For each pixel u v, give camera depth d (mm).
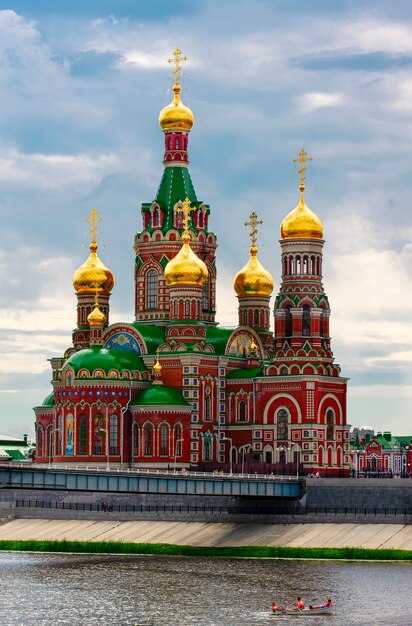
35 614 150250
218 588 167000
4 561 196750
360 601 157000
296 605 151750
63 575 179625
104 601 158000
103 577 177125
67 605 155750
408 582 171125
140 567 187875
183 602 157125
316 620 145875
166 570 184125
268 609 152500
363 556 197375
